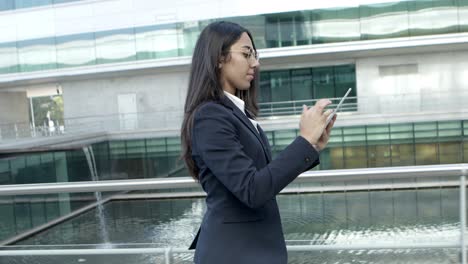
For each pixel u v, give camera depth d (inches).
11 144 629.6
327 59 829.2
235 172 50.7
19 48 863.1
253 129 57.4
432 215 95.3
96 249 91.4
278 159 50.5
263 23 776.3
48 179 645.9
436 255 82.8
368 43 745.6
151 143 801.6
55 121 966.4
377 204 105.7
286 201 120.4
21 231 354.3
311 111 52.9
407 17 733.9
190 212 132.6
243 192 49.8
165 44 819.4
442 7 722.2
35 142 655.1
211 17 796.0
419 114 670.5
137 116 891.4
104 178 800.3
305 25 763.4
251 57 58.1
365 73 822.5
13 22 861.8
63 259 93.2
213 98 56.4
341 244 87.5
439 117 665.0
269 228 56.6
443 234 84.4
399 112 693.9
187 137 57.6
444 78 799.1
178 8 813.9
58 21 850.1
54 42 851.4
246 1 783.7
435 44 725.9
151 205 147.7
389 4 738.8
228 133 52.7
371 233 95.3
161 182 85.2
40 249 93.8
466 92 776.9
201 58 57.4
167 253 88.1
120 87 912.9
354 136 689.0
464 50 786.8
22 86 992.9
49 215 331.0
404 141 676.1
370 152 684.1
